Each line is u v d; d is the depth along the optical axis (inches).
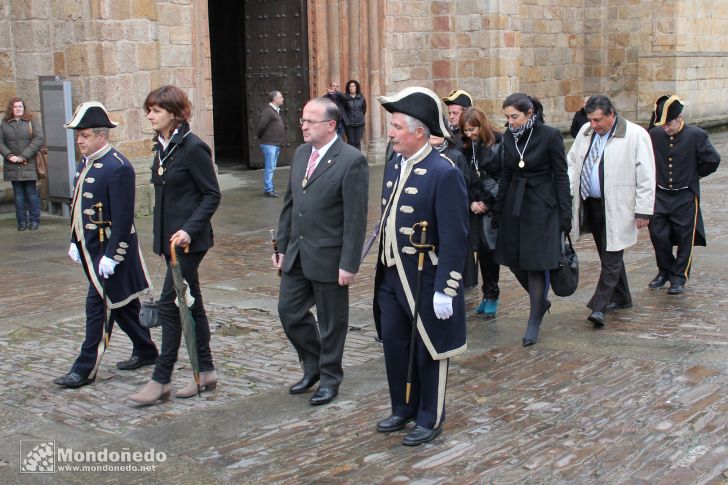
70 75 528.7
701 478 177.5
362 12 773.3
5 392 243.4
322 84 761.6
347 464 190.1
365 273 390.0
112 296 246.7
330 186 221.1
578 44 1050.7
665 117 328.2
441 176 193.3
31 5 533.3
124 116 533.3
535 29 986.7
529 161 273.1
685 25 1041.5
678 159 330.6
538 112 285.3
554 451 193.5
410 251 196.5
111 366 265.9
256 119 781.9
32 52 539.5
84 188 243.3
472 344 279.1
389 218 199.6
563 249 276.7
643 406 219.0
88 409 229.3
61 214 546.6
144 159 546.6
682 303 321.4
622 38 1048.2
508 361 260.7
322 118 221.6
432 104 195.6
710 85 1103.0
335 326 228.1
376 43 781.9
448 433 206.2
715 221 490.9
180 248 226.1
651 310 313.3
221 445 202.7
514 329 295.4
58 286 371.2
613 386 234.8
